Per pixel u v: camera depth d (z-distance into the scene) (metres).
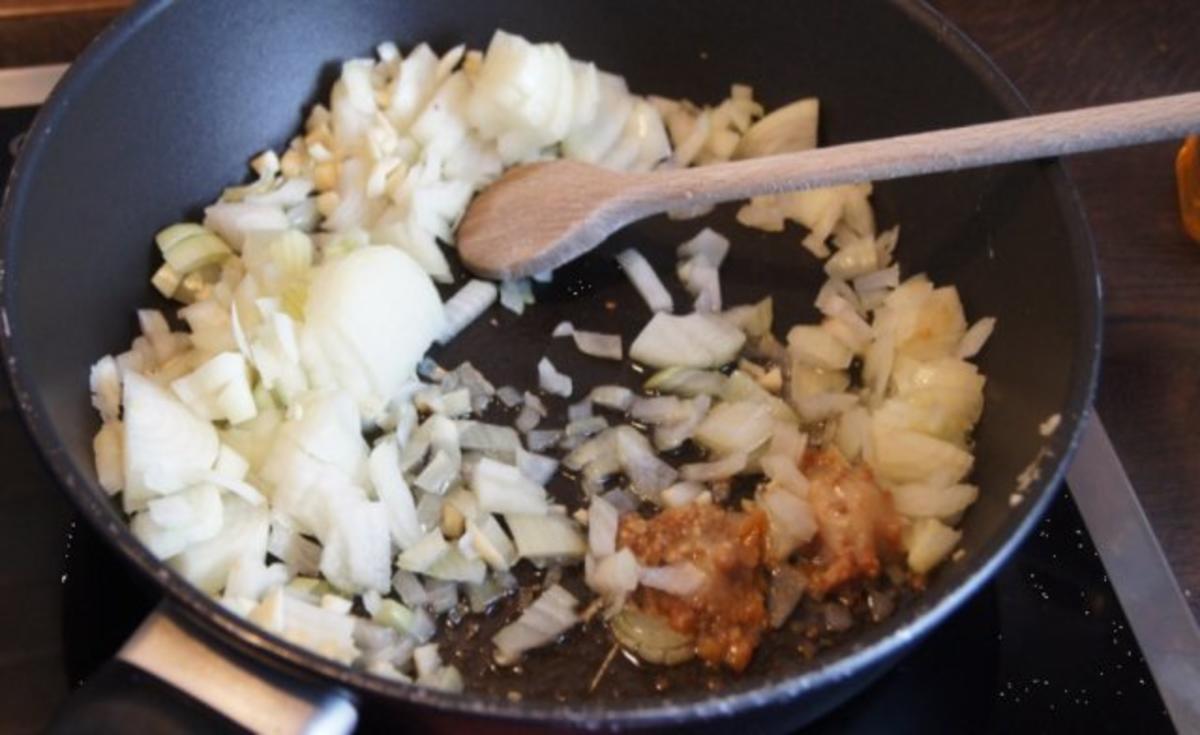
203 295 0.46
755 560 0.40
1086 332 0.38
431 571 0.41
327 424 0.42
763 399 0.45
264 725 0.31
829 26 0.48
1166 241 0.49
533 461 0.44
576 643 0.40
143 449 0.40
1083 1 0.56
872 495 0.41
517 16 0.51
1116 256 0.49
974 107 0.45
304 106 0.50
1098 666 0.39
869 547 0.40
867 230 0.49
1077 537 0.41
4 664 0.37
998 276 0.44
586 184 0.47
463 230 0.48
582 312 0.48
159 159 0.46
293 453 0.41
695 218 0.50
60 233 0.42
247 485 0.41
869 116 0.49
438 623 0.40
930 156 0.42
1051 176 0.42
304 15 0.49
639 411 0.45
